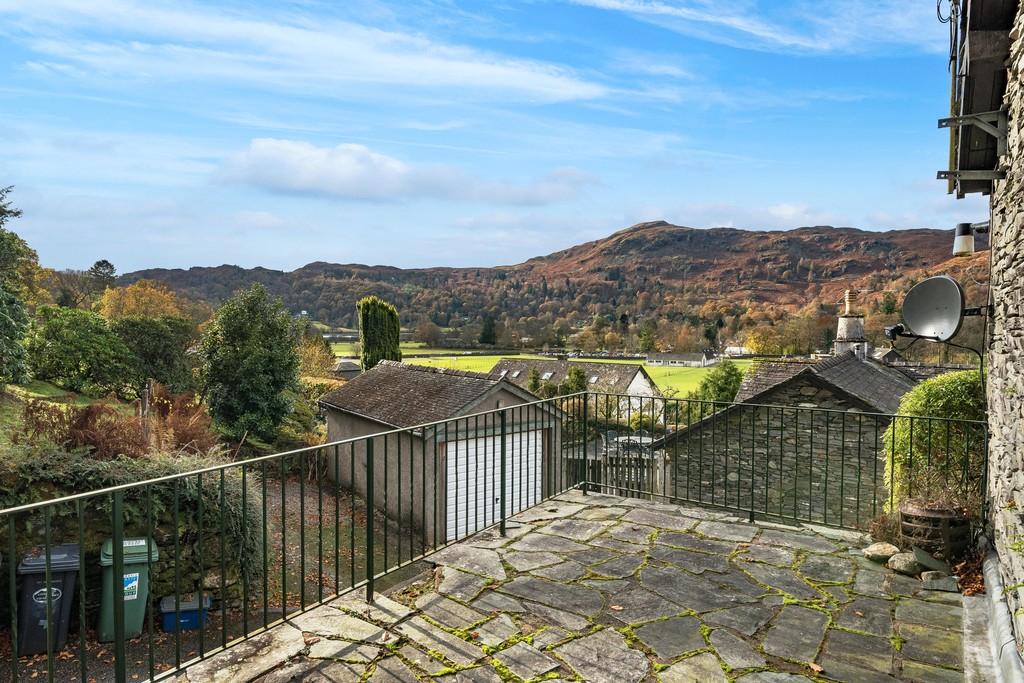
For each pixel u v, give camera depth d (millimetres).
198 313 42719
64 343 21219
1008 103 3764
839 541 4699
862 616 3492
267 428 19297
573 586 3898
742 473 11234
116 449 8695
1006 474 3668
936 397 5941
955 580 3895
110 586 7320
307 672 2879
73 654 7031
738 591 3832
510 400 14984
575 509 5523
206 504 8391
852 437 10539
